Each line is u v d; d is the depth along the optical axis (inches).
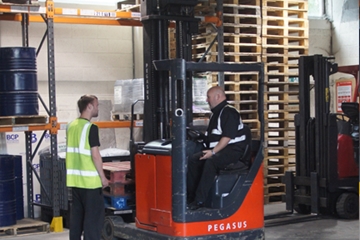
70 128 261.7
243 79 414.6
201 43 402.0
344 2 502.0
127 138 427.8
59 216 343.6
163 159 260.1
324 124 365.7
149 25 305.4
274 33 426.3
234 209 263.3
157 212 263.9
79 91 411.8
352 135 378.0
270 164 430.0
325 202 363.3
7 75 326.6
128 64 430.6
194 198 269.0
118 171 299.3
